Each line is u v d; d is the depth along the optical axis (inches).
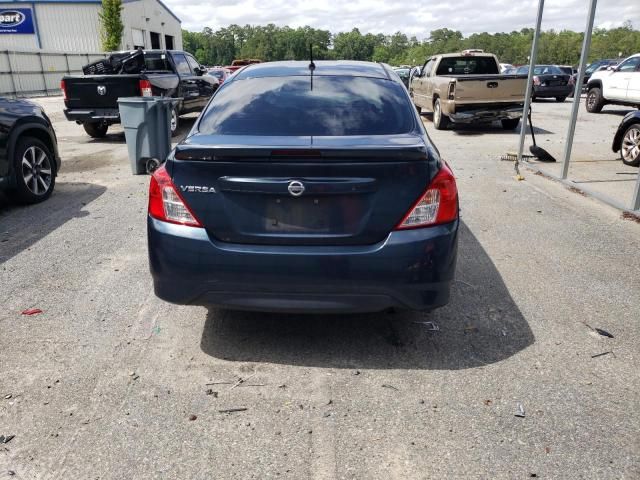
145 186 313.0
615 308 161.3
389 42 6717.5
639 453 102.1
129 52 491.5
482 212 260.8
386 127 140.2
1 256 201.5
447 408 115.3
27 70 1197.1
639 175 249.4
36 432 108.0
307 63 174.1
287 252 119.6
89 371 128.7
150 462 100.3
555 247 213.0
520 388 122.1
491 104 530.9
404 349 138.5
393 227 119.8
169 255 124.2
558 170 351.6
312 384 124.0
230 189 120.0
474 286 176.4
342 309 123.0
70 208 266.4
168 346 140.1
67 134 545.3
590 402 117.2
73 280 179.8
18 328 148.6
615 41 2138.3
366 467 98.8
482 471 97.8
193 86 545.6
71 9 1540.4
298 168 117.0
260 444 104.8
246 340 143.1
